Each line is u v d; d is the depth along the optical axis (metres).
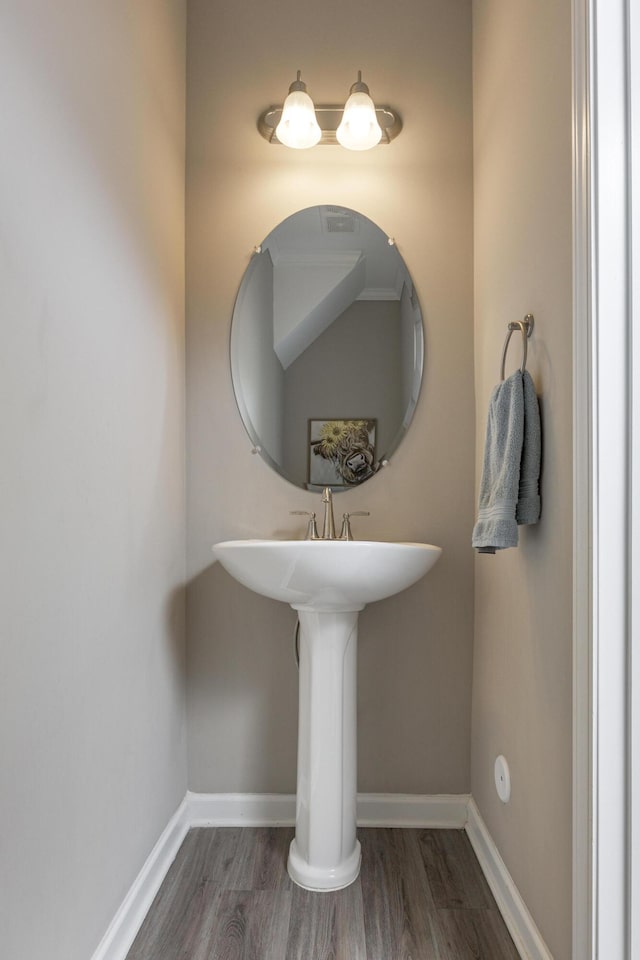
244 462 2.11
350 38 2.17
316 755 1.73
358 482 2.11
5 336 0.98
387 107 2.16
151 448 1.73
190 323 2.12
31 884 1.04
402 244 2.14
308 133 2.01
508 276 1.70
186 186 2.14
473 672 2.07
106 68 1.42
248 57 2.17
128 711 1.52
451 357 2.12
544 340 1.40
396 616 2.09
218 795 2.07
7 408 0.99
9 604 0.98
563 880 1.23
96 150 1.36
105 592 1.38
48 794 1.11
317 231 2.15
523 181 1.56
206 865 1.81
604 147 1.15
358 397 2.12
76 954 1.22
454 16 2.18
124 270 1.53
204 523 2.10
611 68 1.15
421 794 2.07
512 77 1.67
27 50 1.06
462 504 2.10
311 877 1.69
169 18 1.94
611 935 1.10
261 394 2.12
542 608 1.38
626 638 1.11
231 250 2.14
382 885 1.71
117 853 1.44
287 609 2.09
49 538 1.12
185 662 2.08
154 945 1.47
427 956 1.44
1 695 0.96
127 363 1.54
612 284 1.14
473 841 1.94
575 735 1.16
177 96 2.04
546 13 1.40
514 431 1.39
